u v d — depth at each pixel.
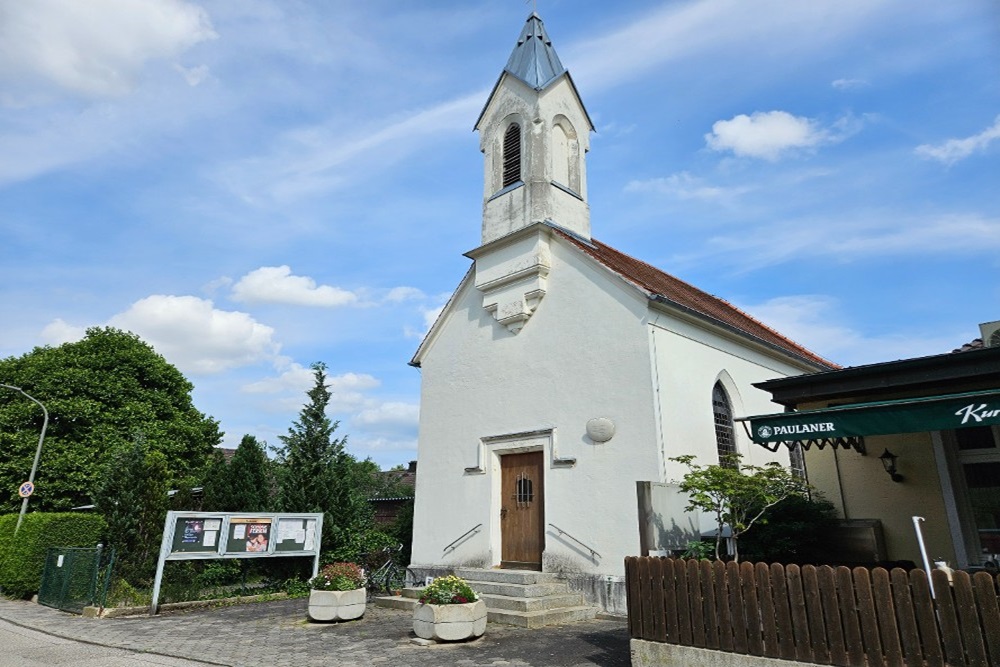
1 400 26.73
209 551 14.46
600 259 14.41
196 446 31.12
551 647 9.38
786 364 18.75
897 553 11.65
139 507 15.77
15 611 14.68
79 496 26.22
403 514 21.33
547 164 16.48
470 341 16.97
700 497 10.39
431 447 17.12
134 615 13.34
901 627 6.04
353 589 12.54
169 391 31.11
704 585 7.31
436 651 9.40
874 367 9.27
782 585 6.79
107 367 28.70
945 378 8.81
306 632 11.20
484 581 13.45
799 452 17.59
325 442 18.88
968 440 11.34
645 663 7.59
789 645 6.61
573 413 13.91
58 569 15.57
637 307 13.38
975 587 5.75
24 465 25.08
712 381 14.81
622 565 12.16
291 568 16.91
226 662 8.94
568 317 14.60
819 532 11.74
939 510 11.38
